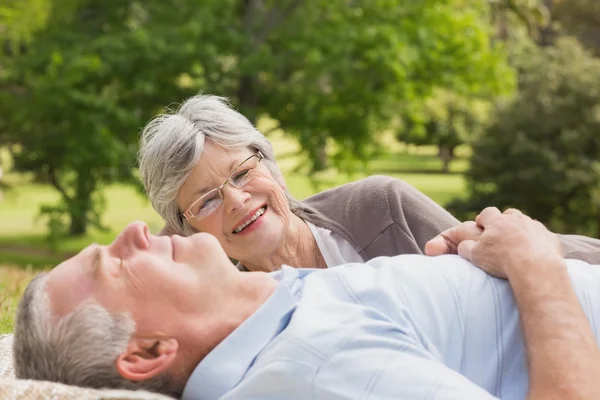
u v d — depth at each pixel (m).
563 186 23.62
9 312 4.20
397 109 18.47
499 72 18.92
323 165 18.50
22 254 21.53
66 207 18.44
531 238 2.02
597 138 23.95
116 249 1.96
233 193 2.76
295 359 1.80
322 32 17.56
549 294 1.88
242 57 17.95
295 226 2.94
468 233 2.25
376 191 3.00
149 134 2.86
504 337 1.98
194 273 1.96
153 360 1.91
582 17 41.50
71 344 1.87
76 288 1.90
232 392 1.85
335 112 17.53
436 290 2.01
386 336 1.85
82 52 17.61
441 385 1.70
